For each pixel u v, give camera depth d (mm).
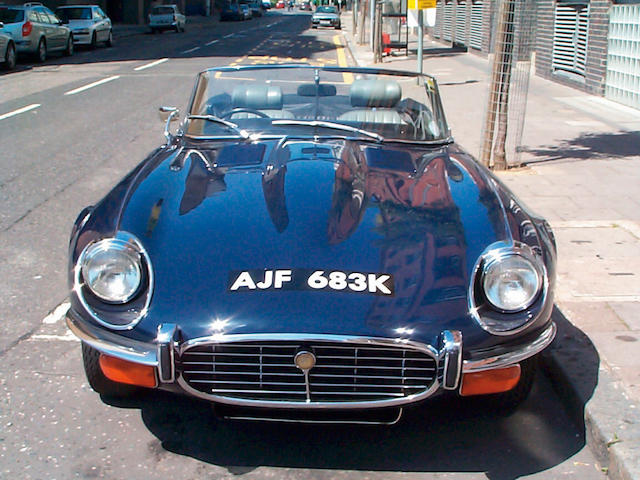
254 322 2807
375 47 22594
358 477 3086
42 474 3041
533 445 3346
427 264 3033
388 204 3410
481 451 3285
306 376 2852
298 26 49344
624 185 7699
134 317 2916
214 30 43312
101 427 3389
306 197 3406
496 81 8133
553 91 15328
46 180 7875
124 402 3598
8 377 3814
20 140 9938
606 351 3924
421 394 2893
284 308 2830
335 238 3123
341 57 24594
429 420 3514
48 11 22328
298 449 3273
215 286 2930
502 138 8297
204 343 2797
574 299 4625
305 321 2799
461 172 3912
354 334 2777
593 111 12742
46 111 12359
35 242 5922
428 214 3340
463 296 2959
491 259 3021
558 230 6047
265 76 4672
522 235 3252
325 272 2957
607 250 5559
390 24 25078
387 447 3301
